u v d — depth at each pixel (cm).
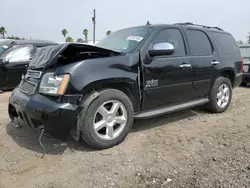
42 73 334
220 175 286
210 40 513
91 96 330
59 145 357
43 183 268
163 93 413
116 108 354
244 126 457
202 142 379
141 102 391
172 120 485
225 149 355
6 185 263
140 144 368
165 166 305
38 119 316
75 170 294
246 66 927
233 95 764
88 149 347
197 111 550
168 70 412
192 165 309
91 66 331
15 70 738
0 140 372
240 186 264
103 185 265
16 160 314
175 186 265
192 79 459
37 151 339
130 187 263
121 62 357
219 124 467
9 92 747
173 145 366
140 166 305
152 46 397
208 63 488
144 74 382
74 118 313
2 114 504
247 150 351
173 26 447
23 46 773
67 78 312
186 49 453
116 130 362
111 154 335
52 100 314
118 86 365
